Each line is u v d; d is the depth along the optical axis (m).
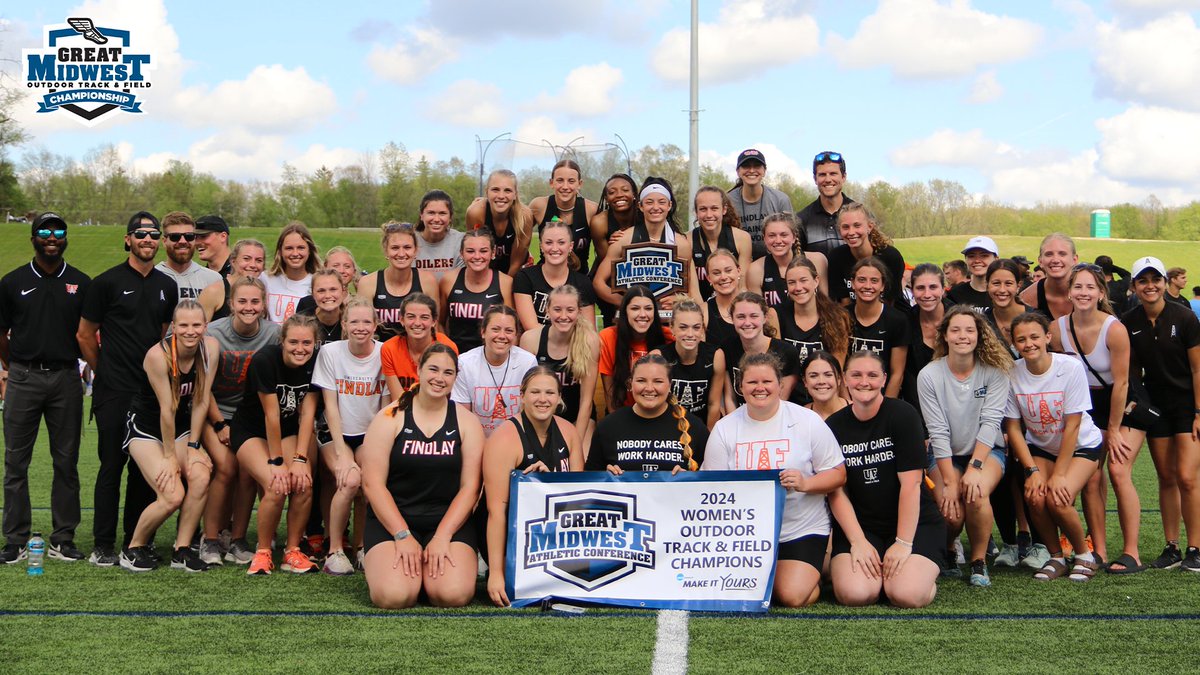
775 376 5.67
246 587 5.93
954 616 5.27
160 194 80.69
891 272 7.35
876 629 5.02
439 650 4.65
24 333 6.64
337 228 76.31
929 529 5.74
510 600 5.52
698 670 4.36
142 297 6.80
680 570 5.57
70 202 77.44
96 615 5.27
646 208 7.35
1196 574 6.28
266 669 4.37
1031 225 80.50
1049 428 6.29
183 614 5.30
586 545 5.61
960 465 6.36
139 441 6.45
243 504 6.75
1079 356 6.58
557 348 6.59
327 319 6.87
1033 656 4.57
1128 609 5.41
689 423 5.88
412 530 5.73
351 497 6.32
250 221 82.88
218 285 7.34
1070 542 6.41
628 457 5.80
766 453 5.71
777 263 7.37
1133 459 6.48
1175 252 60.75
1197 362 6.38
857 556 5.59
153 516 6.37
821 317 6.78
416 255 7.88
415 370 6.42
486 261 7.12
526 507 5.63
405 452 5.66
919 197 78.56
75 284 6.75
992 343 6.16
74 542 6.95
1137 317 6.58
